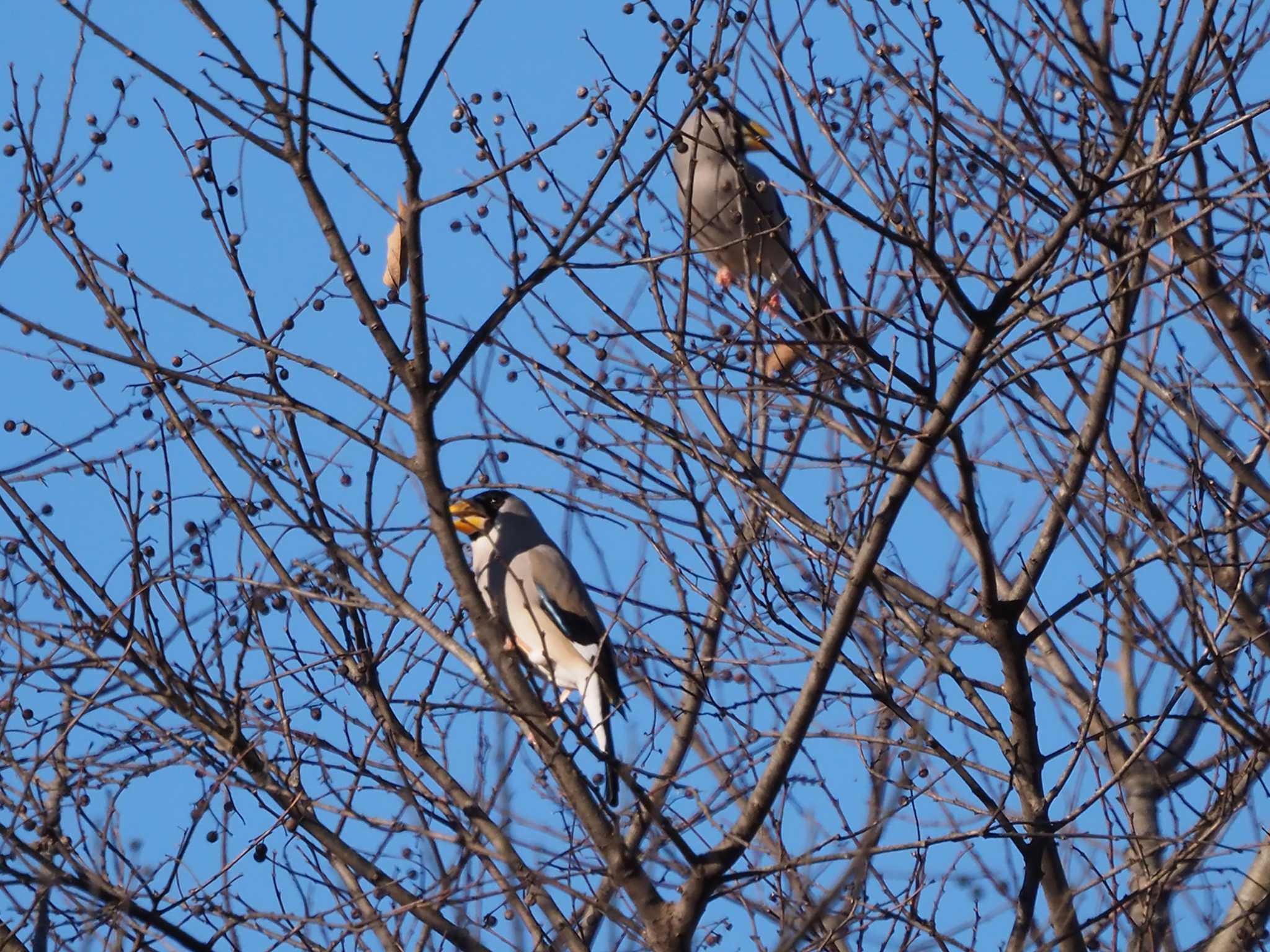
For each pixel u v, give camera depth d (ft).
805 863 31.58
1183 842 37.11
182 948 33.04
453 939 33.53
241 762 36.32
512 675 34.22
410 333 34.01
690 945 32.53
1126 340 33.32
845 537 37.22
